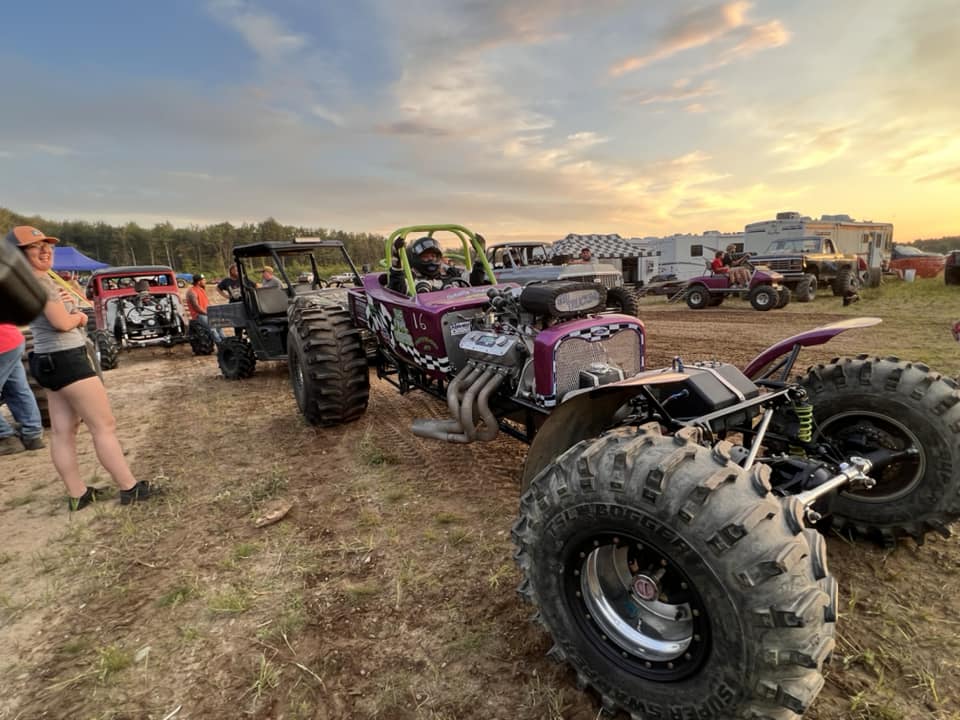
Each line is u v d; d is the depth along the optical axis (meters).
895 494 2.57
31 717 1.93
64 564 2.93
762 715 1.50
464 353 3.76
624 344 3.23
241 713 1.92
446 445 4.45
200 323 10.23
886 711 1.77
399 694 1.96
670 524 1.55
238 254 7.58
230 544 3.04
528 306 3.06
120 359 10.66
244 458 4.43
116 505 3.63
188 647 2.24
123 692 2.03
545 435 2.47
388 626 2.31
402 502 3.45
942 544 2.68
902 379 2.52
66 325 3.21
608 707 1.83
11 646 2.31
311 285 8.66
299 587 2.61
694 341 8.90
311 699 1.96
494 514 3.22
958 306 11.28
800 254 15.25
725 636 1.49
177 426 5.51
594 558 1.88
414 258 4.58
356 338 4.93
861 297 14.27
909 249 23.11
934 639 2.07
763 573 1.43
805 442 2.57
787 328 10.07
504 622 2.30
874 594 2.35
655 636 1.76
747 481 1.58
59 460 3.52
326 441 4.72
